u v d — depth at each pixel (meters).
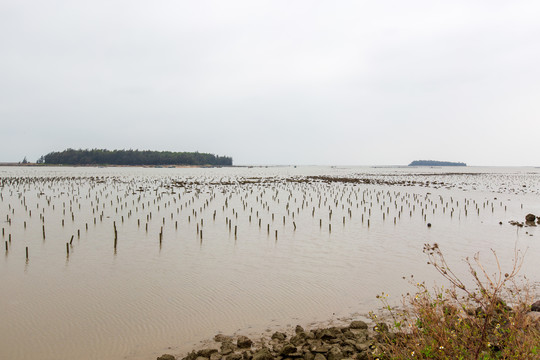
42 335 15.85
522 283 22.44
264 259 28.47
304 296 20.48
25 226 40.78
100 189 92.12
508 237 37.69
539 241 35.72
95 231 39.34
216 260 28.09
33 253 29.80
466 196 81.00
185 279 23.42
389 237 37.44
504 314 11.62
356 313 18.20
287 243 34.31
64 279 23.28
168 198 72.94
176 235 37.66
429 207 61.72
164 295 20.58
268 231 38.47
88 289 21.48
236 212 53.72
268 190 93.38
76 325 16.78
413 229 42.19
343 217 47.97
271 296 20.50
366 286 22.14
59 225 42.72
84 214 51.28
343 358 13.05
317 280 23.27
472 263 27.45
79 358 14.04
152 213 52.91
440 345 9.88
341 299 20.05
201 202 66.69
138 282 22.77
